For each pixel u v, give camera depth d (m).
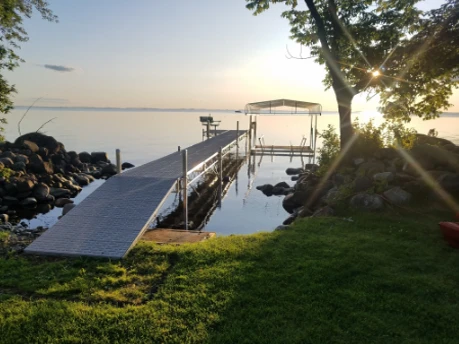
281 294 4.15
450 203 7.93
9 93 10.02
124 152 29.27
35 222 11.41
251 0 12.56
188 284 4.45
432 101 11.83
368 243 5.88
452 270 4.84
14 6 9.75
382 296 4.12
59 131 50.88
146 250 5.66
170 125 71.25
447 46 9.82
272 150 26.48
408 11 11.12
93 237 5.96
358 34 11.34
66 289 4.34
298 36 12.91
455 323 3.62
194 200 13.73
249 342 3.31
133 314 3.75
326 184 10.50
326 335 3.41
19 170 16.05
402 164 9.41
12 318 3.68
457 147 10.53
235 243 5.99
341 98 11.43
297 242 5.97
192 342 3.32
